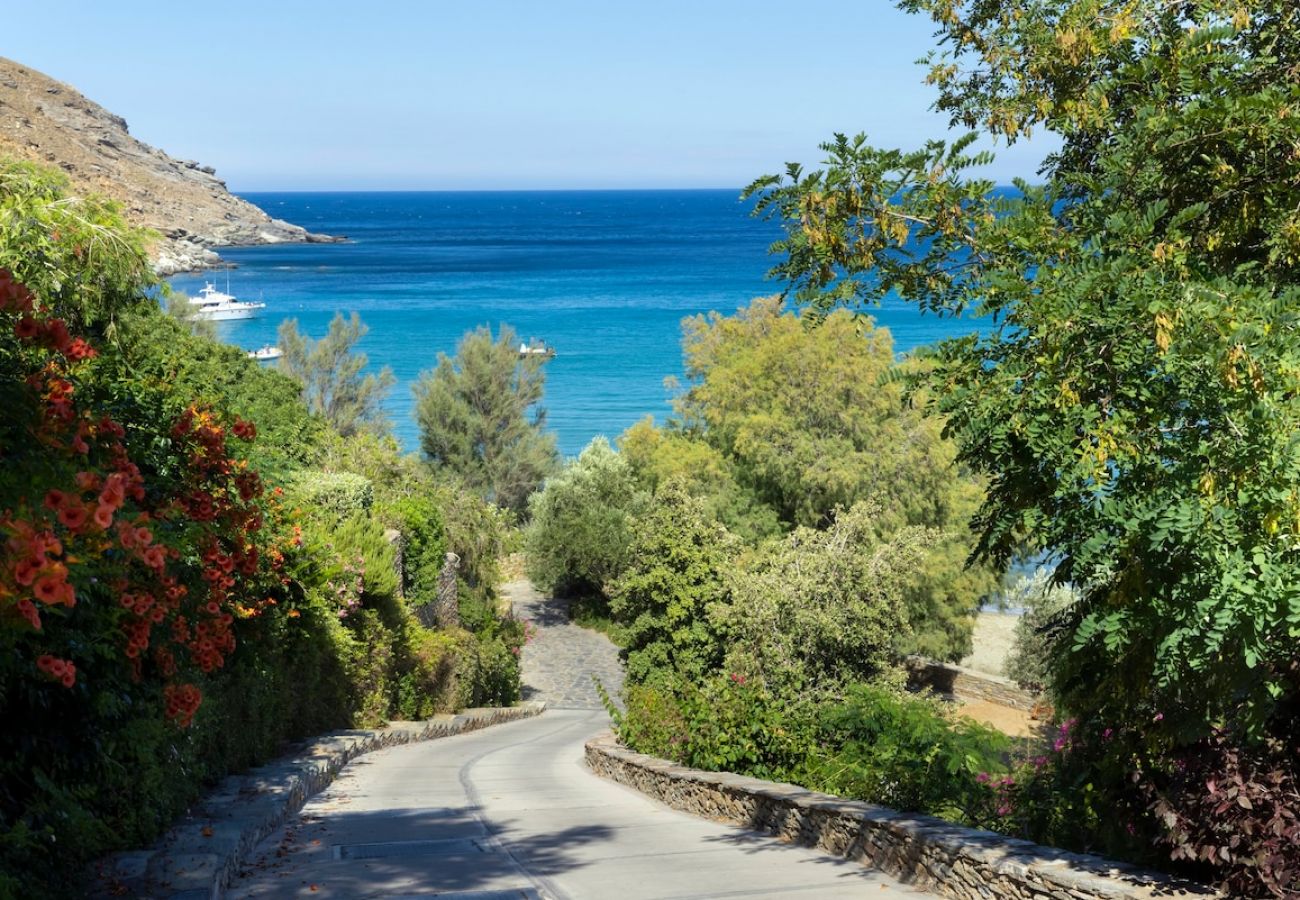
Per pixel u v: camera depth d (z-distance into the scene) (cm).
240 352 2625
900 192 674
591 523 3941
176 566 779
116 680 660
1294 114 564
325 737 1542
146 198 17962
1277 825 561
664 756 1409
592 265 16388
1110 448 527
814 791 1037
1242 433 489
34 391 519
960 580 2978
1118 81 717
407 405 6719
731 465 3372
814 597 1631
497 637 2938
